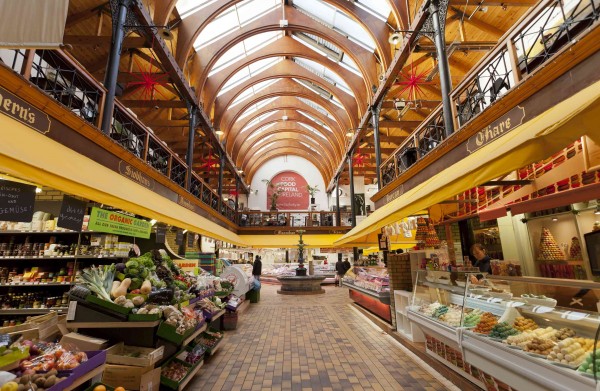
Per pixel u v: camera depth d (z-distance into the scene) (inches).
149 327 124.7
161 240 260.4
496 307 115.0
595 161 129.3
